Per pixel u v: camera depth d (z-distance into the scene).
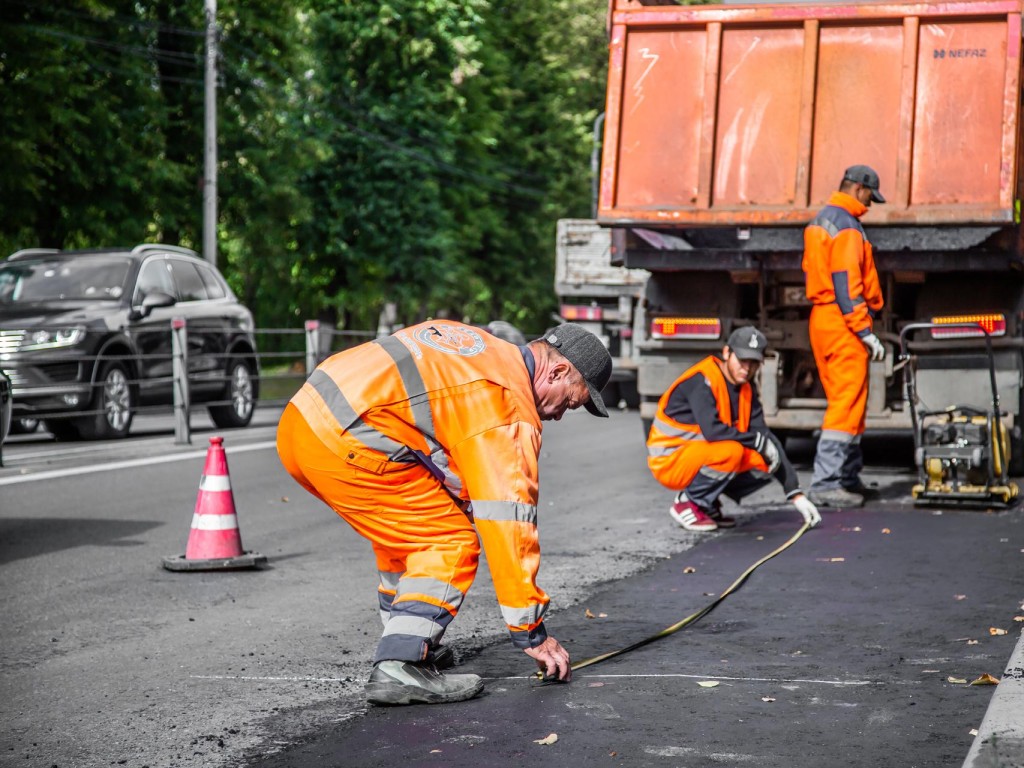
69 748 4.10
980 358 10.05
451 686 4.50
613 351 20.83
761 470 8.25
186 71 31.00
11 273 15.96
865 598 6.13
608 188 10.21
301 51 33.03
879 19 9.64
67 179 26.72
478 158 41.16
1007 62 9.35
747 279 10.74
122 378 15.26
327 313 40.06
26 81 25.22
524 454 4.33
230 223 33.19
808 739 4.02
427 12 38.00
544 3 45.44
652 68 10.15
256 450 13.68
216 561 7.15
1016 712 3.90
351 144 37.41
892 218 9.50
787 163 9.91
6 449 13.94
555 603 6.18
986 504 8.88
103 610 6.16
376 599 6.40
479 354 4.38
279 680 4.89
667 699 4.48
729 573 6.85
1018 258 9.60
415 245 37.66
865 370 9.13
